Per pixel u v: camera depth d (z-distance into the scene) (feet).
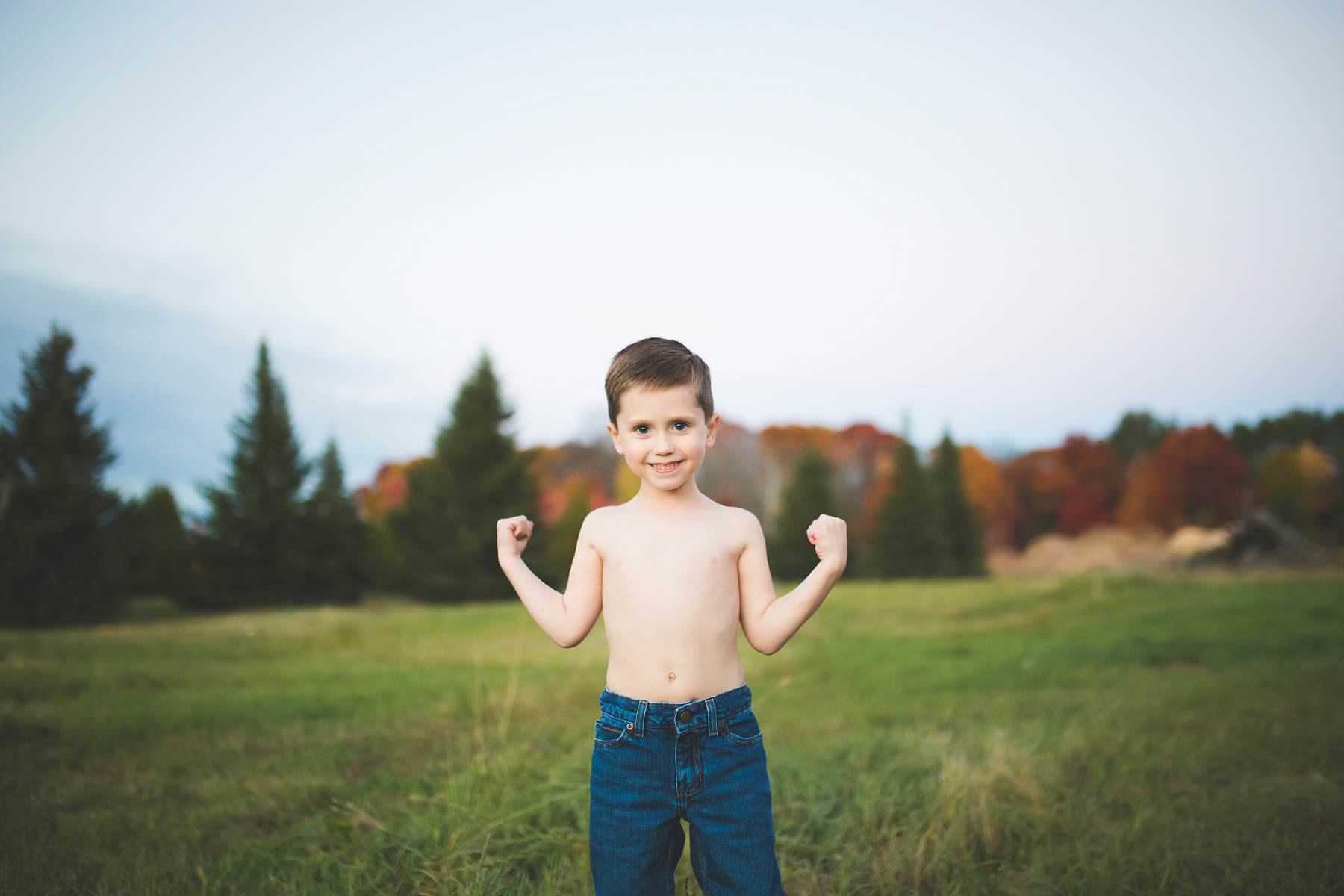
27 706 18.29
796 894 8.61
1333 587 41.96
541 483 90.99
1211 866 9.02
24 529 59.88
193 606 80.23
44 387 63.00
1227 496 127.54
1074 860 9.16
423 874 8.70
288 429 85.40
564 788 10.80
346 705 18.54
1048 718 16.42
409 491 90.27
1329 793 11.00
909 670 24.59
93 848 9.49
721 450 153.79
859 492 147.43
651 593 6.35
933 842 9.41
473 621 37.88
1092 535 136.36
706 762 6.09
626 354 6.70
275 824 10.80
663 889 6.32
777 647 6.50
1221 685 19.03
